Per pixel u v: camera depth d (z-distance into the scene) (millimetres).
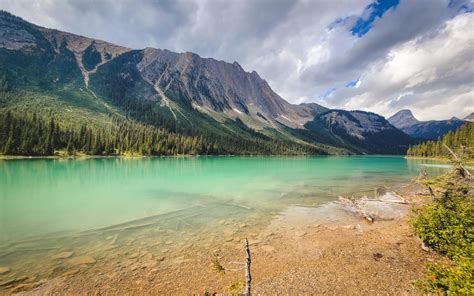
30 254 13672
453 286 7484
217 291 10094
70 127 135500
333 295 9688
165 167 73625
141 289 10281
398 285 10195
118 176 50469
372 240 15750
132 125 172000
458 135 111562
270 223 19609
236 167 78188
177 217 21234
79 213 22422
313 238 16281
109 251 14117
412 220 15539
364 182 43438
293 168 76875
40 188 35656
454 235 12289
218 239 16109
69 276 11281
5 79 195500
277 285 10469
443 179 14156
